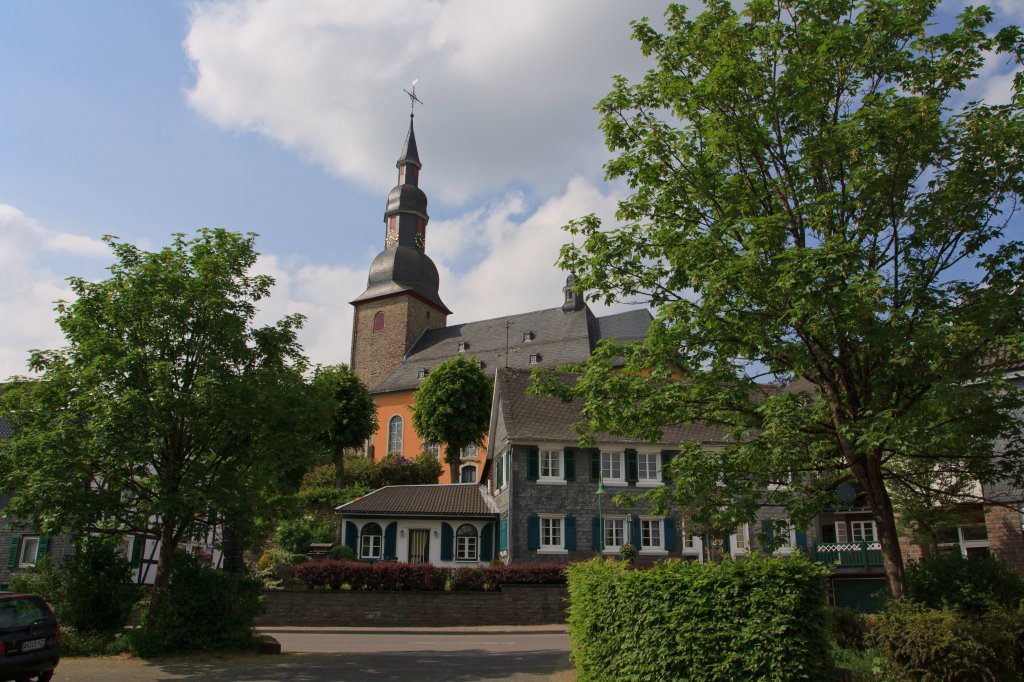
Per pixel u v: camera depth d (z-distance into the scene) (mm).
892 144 10547
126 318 16266
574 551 30500
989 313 10164
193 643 16078
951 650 8820
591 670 10242
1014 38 10508
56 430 14883
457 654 17000
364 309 77625
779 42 11648
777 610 8539
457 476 53125
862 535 31578
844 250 9609
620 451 31859
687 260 11445
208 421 16016
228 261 17406
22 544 29828
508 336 70250
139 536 30297
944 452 11273
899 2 10852
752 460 11102
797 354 11172
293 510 17547
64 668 14062
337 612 24703
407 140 81312
